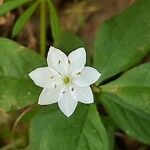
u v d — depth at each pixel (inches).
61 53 4.0
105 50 4.4
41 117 4.6
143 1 4.4
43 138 4.2
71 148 4.1
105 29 4.5
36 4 4.8
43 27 5.0
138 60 4.4
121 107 4.4
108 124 4.7
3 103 4.2
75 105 4.0
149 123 4.4
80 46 4.5
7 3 4.4
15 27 4.6
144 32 4.4
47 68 4.0
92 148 4.1
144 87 4.1
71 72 4.0
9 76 4.3
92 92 4.3
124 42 4.4
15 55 4.3
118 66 4.4
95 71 4.0
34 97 4.2
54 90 4.0
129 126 4.4
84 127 4.2
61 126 4.2
